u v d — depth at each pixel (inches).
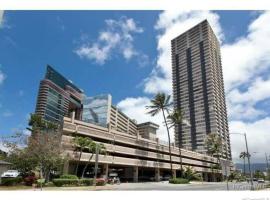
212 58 5310.0
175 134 5315.0
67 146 1604.3
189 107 5236.2
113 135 2073.1
